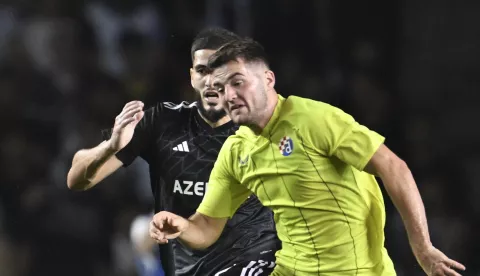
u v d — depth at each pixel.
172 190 19.97
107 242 36.09
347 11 42.72
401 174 16.20
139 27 42.59
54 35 40.94
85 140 38.56
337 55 42.06
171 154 19.95
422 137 39.91
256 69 16.81
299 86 40.78
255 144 17.27
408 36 43.28
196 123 20.06
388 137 40.31
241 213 19.64
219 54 16.72
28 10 41.84
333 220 16.95
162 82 40.97
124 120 17.92
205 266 19.67
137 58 41.59
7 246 35.69
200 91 19.47
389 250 33.66
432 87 43.34
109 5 42.69
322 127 16.55
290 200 17.11
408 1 43.12
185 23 42.12
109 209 36.31
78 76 40.97
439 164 38.72
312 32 42.03
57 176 37.72
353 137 16.44
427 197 37.19
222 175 18.38
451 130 41.94
